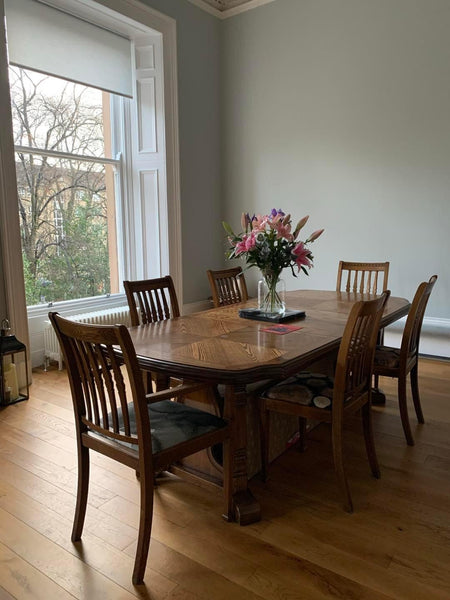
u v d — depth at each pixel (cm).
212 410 195
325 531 171
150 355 173
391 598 139
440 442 241
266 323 230
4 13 297
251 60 459
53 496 195
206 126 471
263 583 145
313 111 429
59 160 392
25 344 323
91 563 155
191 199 460
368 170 406
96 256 429
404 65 378
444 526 173
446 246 376
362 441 244
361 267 336
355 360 186
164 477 210
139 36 412
